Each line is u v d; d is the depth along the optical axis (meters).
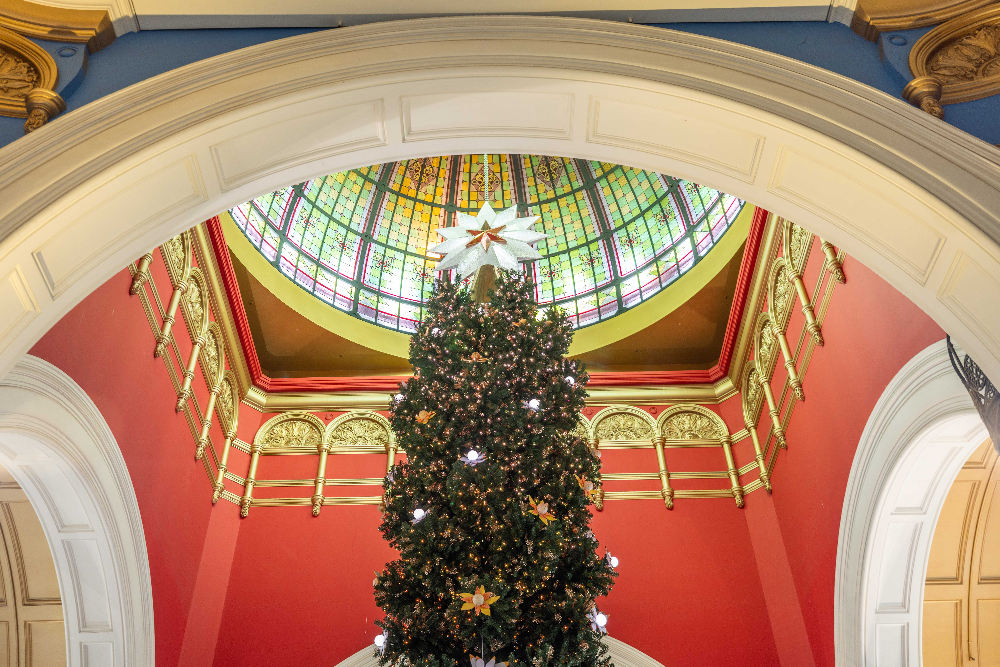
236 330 12.84
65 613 8.33
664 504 12.34
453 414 7.19
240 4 6.02
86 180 5.09
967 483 9.05
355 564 11.73
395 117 6.11
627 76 5.73
